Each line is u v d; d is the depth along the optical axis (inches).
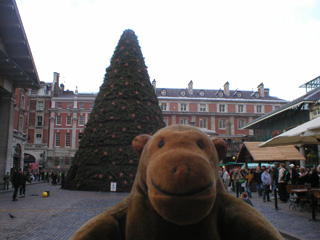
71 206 384.8
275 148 699.4
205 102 2234.3
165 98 2185.0
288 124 1067.9
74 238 60.2
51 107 2094.0
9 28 637.9
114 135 649.0
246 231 58.2
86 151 663.8
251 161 852.0
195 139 58.5
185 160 49.7
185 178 47.0
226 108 2250.2
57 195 538.6
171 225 56.5
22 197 523.8
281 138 377.1
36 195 558.9
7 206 394.9
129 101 688.4
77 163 680.4
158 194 49.1
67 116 2091.5
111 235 61.1
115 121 668.1
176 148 54.4
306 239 210.1
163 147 56.5
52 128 2059.5
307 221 289.4
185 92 2359.7
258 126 1347.2
